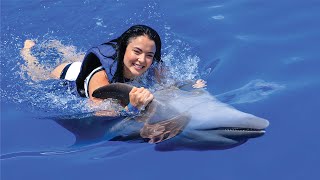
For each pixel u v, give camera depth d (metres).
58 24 6.75
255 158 4.08
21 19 6.86
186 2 6.92
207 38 6.08
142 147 4.28
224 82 5.15
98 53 4.89
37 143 4.48
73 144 4.43
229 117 4.11
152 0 7.04
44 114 4.89
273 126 4.44
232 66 5.43
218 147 4.12
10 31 6.61
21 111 4.96
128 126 4.43
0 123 4.79
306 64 5.35
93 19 6.78
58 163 4.19
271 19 6.32
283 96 4.82
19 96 5.24
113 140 4.43
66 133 4.59
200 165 4.04
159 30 6.35
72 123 4.71
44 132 4.62
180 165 4.05
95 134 4.52
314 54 5.52
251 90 4.97
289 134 4.34
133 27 4.68
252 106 4.70
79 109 4.88
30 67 5.80
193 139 4.11
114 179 3.97
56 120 4.79
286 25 6.15
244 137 4.08
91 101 4.80
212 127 4.06
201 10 6.70
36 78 5.58
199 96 4.56
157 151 4.21
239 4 6.74
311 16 6.30
